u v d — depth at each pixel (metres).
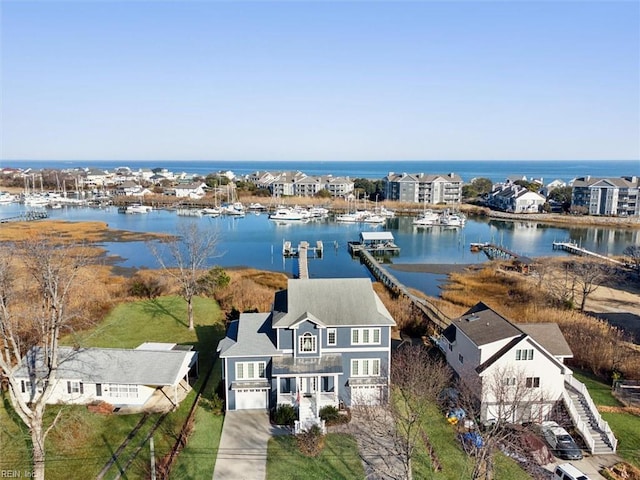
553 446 32.44
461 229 145.62
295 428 33.84
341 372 36.38
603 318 61.12
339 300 39.44
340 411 36.78
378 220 156.38
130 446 31.88
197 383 41.62
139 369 37.66
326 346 38.25
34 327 42.78
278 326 37.31
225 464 30.41
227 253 110.12
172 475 29.06
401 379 36.97
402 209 179.75
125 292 66.88
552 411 36.09
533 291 69.81
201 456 31.19
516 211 170.62
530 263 89.12
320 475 29.44
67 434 32.53
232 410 37.44
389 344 38.59
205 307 61.84
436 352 47.09
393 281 77.88
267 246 119.31
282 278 83.19
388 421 33.78
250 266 97.00
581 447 32.97
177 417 35.88
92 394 37.16
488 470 27.62
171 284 70.88
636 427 35.12
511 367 35.66
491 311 42.72
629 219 151.38
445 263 99.31
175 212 178.12
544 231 141.62
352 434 34.16
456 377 41.84
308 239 129.38
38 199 190.62
